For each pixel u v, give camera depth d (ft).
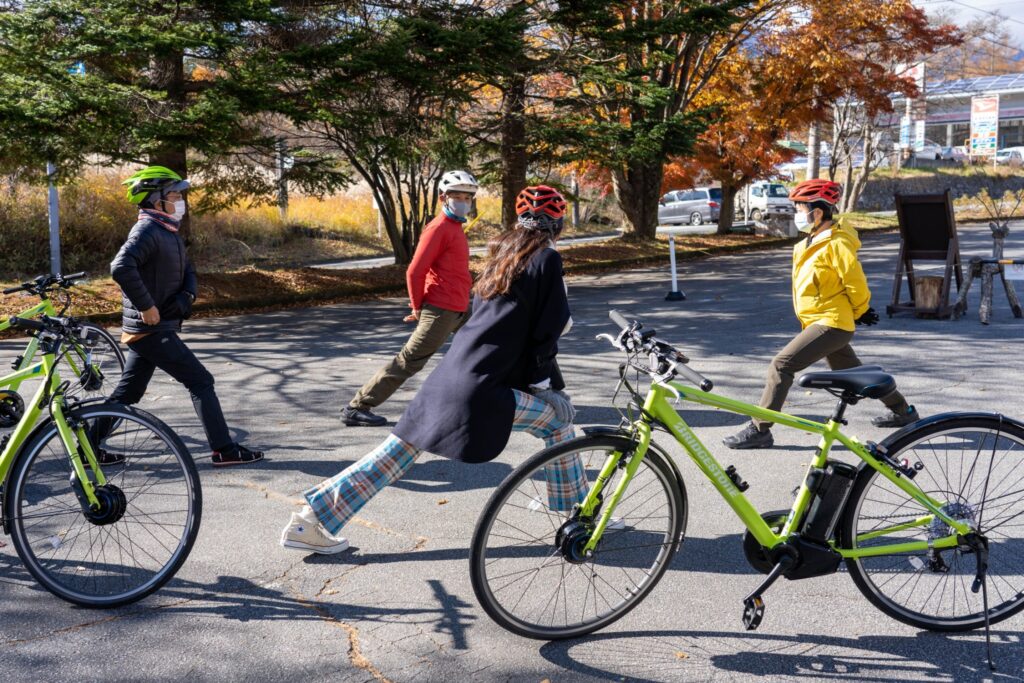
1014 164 165.17
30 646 11.10
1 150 37.81
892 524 11.32
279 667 10.60
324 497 13.20
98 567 12.99
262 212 83.66
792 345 18.43
